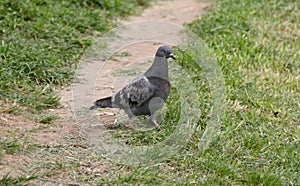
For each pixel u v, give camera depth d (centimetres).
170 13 2509
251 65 1853
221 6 2481
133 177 1143
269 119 1487
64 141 1283
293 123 1486
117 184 1120
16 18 1959
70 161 1200
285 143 1364
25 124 1349
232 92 1603
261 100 1588
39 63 1658
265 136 1395
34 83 1595
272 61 1905
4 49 1666
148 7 2573
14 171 1138
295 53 2005
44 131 1324
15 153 1205
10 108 1404
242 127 1422
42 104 1450
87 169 1177
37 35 1891
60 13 2098
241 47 1984
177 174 1185
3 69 1577
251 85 1673
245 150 1312
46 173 1139
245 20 2261
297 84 1744
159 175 1169
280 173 1216
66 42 1905
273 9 2447
